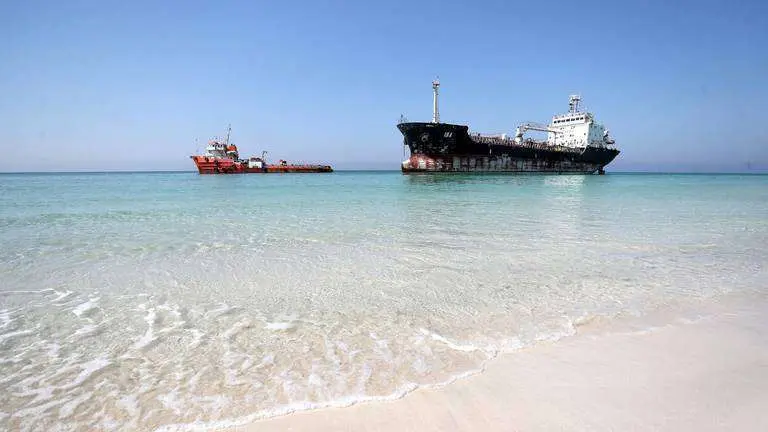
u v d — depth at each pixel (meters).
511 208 16.89
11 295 5.47
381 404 2.87
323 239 9.62
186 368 3.44
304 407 2.84
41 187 38.50
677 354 3.63
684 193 29.70
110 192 29.67
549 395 2.96
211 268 6.90
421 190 30.09
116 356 3.69
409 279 6.16
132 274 6.53
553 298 5.25
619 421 2.64
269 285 5.88
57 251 8.34
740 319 4.54
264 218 13.62
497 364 3.45
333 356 3.63
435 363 3.48
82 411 2.85
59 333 4.20
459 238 9.71
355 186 37.66
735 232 10.78
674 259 7.55
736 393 2.97
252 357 3.63
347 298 5.27
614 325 4.34
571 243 9.08
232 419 2.72
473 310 4.81
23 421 2.73
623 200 21.88
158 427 2.65
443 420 2.67
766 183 54.75
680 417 2.68
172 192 29.44
